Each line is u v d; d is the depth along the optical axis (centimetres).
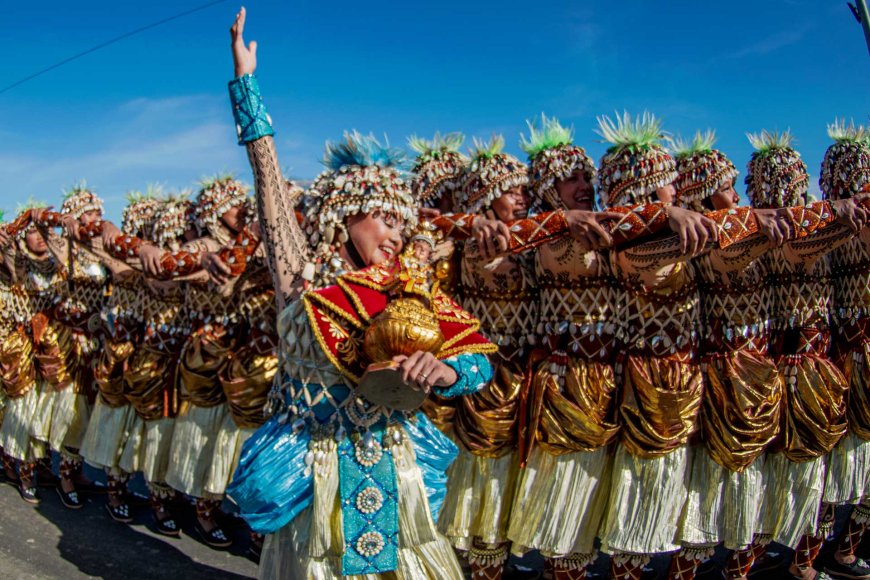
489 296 337
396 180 231
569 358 323
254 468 203
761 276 345
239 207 416
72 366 477
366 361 200
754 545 359
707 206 364
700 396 319
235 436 383
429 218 304
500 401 329
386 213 228
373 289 208
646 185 319
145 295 430
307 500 201
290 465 202
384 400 192
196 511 450
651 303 312
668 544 322
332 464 202
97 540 424
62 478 479
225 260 346
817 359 356
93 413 454
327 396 204
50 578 369
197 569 393
